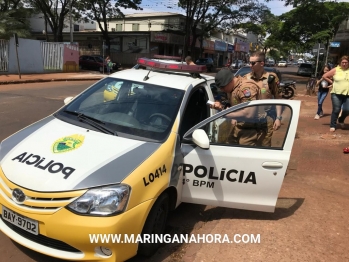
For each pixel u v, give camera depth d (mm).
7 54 20703
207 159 3434
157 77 4160
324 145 7062
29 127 3658
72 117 3711
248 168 3420
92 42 42844
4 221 2982
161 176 3068
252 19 39688
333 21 29859
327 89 9805
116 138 3289
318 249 3410
